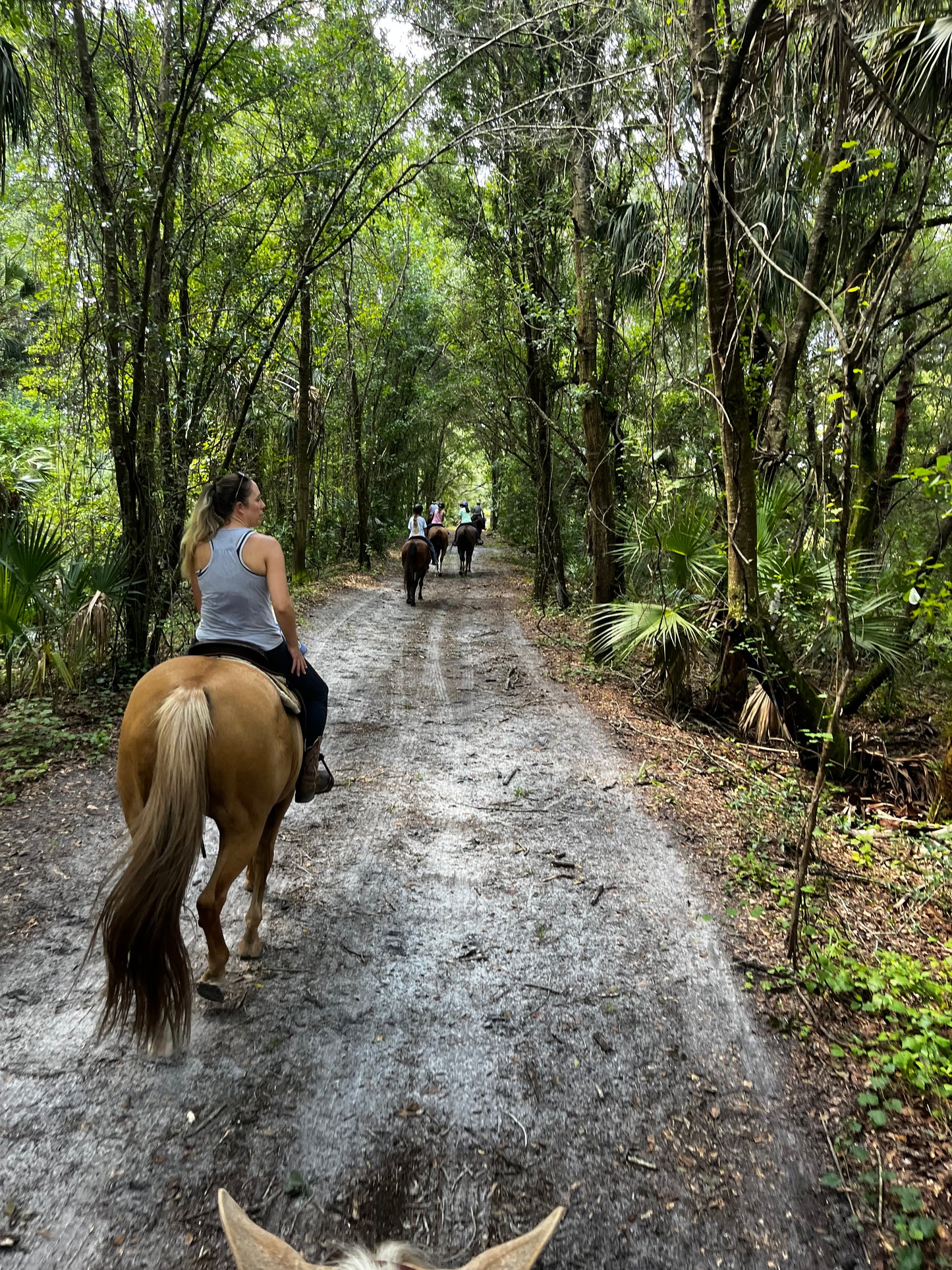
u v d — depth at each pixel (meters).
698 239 8.48
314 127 9.95
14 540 6.74
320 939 4.03
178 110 7.12
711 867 5.08
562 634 12.71
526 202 11.84
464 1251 2.43
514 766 6.76
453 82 11.12
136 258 7.56
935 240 9.34
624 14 8.48
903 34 6.17
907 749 8.29
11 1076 2.96
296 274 9.77
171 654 8.65
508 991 3.71
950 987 3.77
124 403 7.61
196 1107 2.89
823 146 7.07
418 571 15.66
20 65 7.08
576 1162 2.77
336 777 6.27
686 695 8.61
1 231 10.47
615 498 10.61
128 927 2.57
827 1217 2.60
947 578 7.76
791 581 7.82
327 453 21.78
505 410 15.58
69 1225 2.40
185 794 2.69
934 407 11.80
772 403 8.53
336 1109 2.94
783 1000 3.74
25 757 6.00
